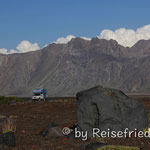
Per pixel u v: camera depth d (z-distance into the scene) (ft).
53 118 75.97
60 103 116.47
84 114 47.80
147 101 135.64
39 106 110.22
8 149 36.86
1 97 160.76
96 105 47.42
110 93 49.14
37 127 58.70
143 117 49.49
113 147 35.35
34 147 38.83
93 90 49.14
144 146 38.83
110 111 47.21
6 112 99.76
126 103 49.11
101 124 46.80
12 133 39.93
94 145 37.78
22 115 85.51
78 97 50.01
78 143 42.52
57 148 38.45
